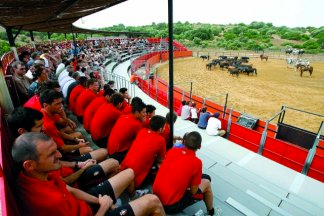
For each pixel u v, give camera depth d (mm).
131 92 12375
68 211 1780
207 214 3102
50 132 3244
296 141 7848
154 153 2994
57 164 1692
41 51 14094
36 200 1638
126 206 2203
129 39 43250
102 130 4086
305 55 50062
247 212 3232
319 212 3520
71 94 5758
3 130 2027
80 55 15102
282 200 3717
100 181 2834
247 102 16484
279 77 26531
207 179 2932
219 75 27078
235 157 5266
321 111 14922
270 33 95875
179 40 79875
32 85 5605
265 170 4750
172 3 2848
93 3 5188
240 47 65188
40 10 5496
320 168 6133
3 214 929
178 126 7758
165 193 2574
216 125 6715
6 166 1587
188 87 20609
